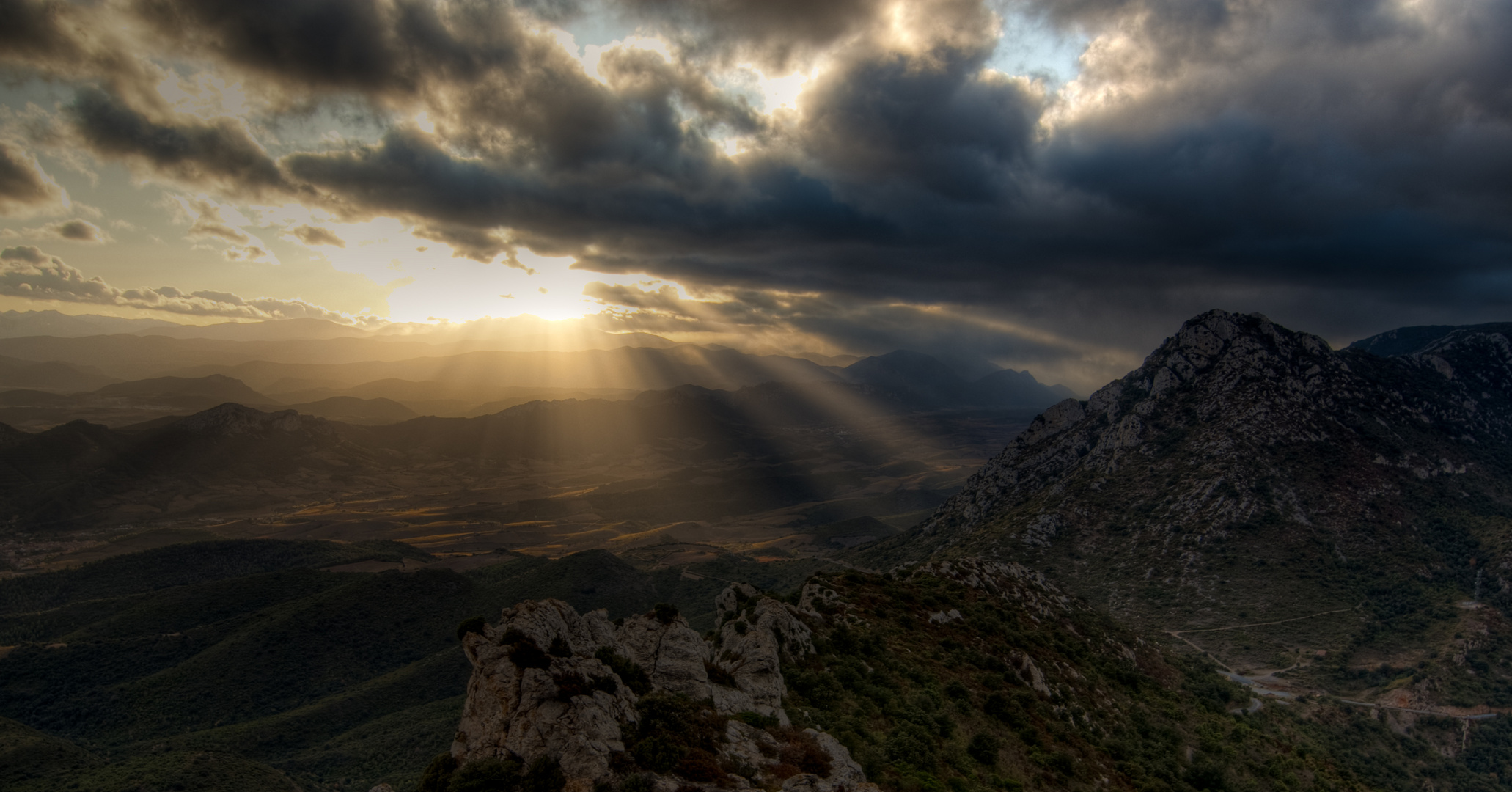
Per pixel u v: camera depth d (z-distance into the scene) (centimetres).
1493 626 17350
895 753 5900
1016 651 9575
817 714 6084
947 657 9012
